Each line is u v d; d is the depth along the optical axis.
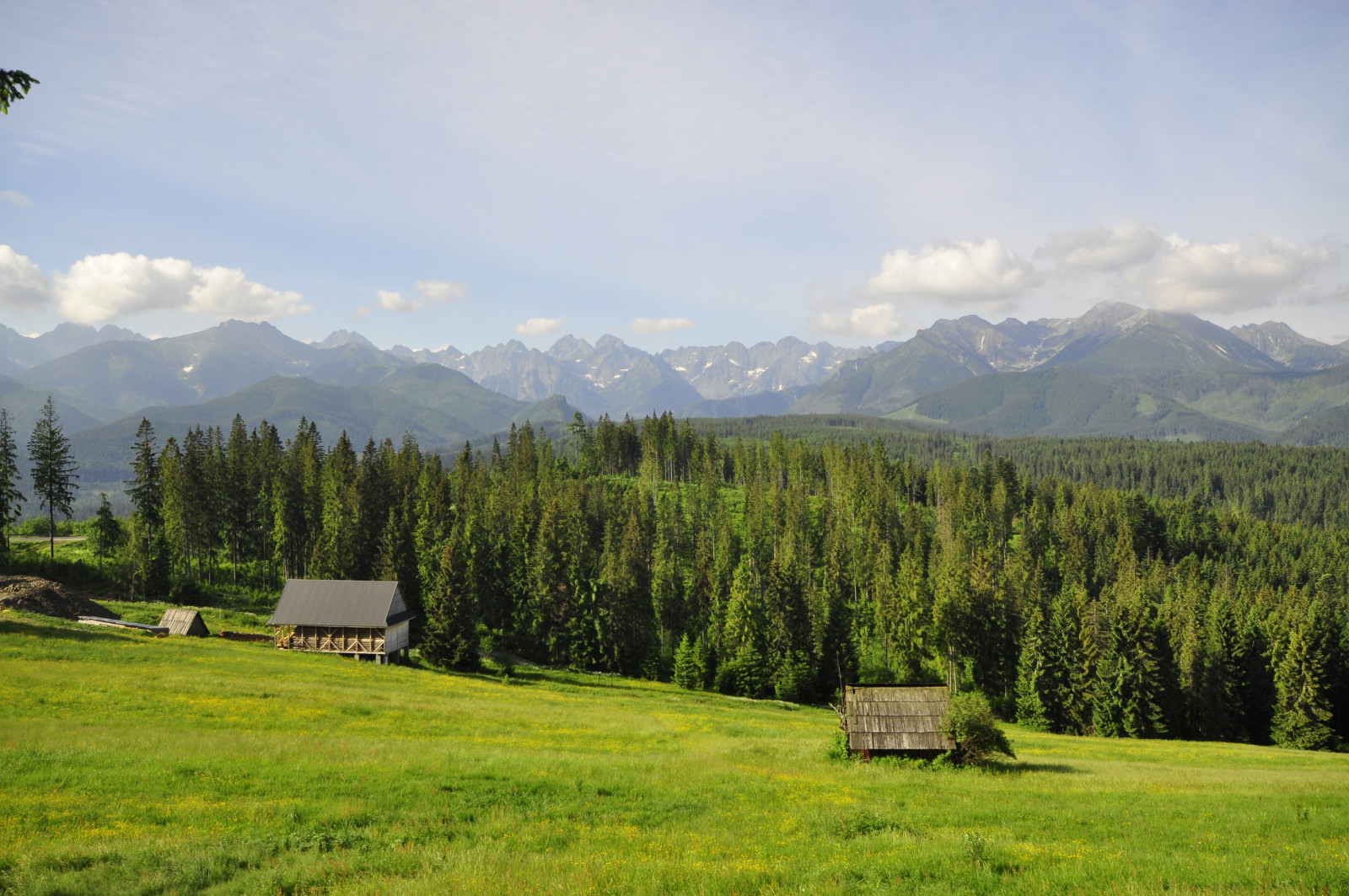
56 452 103.88
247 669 59.38
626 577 112.62
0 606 71.44
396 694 55.75
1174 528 193.00
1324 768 49.22
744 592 106.19
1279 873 16.34
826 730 57.97
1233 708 87.88
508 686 75.12
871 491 172.50
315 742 34.06
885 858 17.92
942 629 102.50
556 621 106.69
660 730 49.44
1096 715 86.69
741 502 192.75
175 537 110.50
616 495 161.38
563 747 39.94
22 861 16.77
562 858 17.62
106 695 42.44
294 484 122.69
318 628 81.75
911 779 33.09
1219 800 28.52
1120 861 17.73
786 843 20.22
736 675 97.38
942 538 156.75
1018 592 113.81
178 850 17.77
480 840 19.44
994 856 18.12
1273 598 137.38
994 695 100.44
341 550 106.88
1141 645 85.38
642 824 22.56
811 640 104.44
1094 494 193.50
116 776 25.41
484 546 116.88
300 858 17.52
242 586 116.94
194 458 114.69
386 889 14.94
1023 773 36.81
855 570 139.75
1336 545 186.75
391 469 142.25
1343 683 91.75
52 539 103.56
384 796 24.38
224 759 28.89
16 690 41.03
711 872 16.33
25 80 12.37
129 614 84.31
